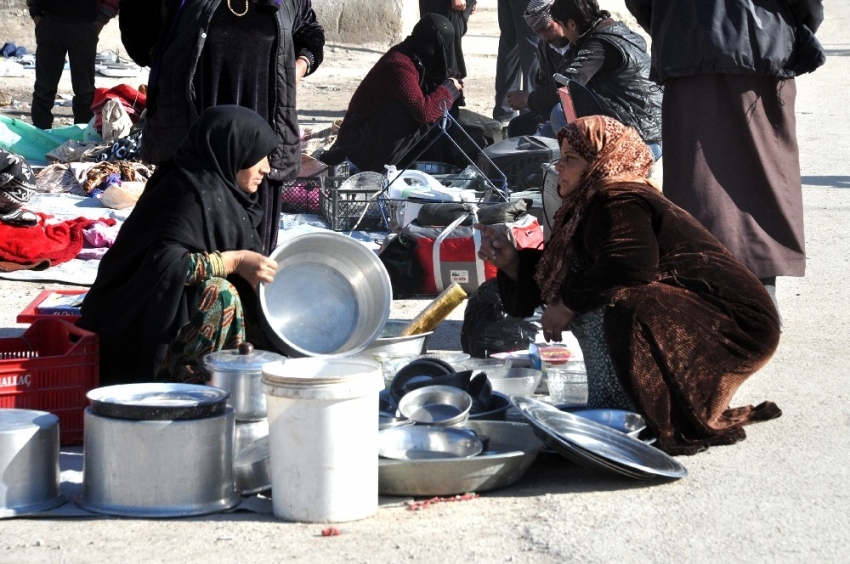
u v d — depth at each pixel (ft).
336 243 16.87
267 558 11.21
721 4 18.71
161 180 15.51
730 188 19.07
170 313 14.62
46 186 30.83
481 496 13.12
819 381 17.75
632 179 14.69
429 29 31.17
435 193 25.57
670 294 14.30
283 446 12.17
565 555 11.32
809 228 30.48
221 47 18.30
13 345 16.03
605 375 14.87
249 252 15.17
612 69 26.18
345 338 16.69
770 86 19.07
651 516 12.41
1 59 57.62
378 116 30.68
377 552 11.37
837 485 13.38
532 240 22.49
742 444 14.83
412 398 14.40
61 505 12.67
